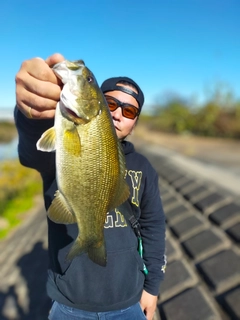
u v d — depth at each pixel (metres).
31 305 0.92
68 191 0.42
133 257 0.50
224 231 0.93
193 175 1.71
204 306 0.66
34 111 0.40
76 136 0.41
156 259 0.54
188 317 0.65
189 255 0.88
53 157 0.47
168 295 0.75
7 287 1.04
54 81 0.40
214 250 0.86
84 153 0.42
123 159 0.46
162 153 3.01
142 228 0.54
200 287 0.74
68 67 0.40
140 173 0.53
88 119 0.41
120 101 0.52
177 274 0.81
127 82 0.54
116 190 0.45
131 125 0.54
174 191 1.57
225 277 0.72
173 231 1.09
